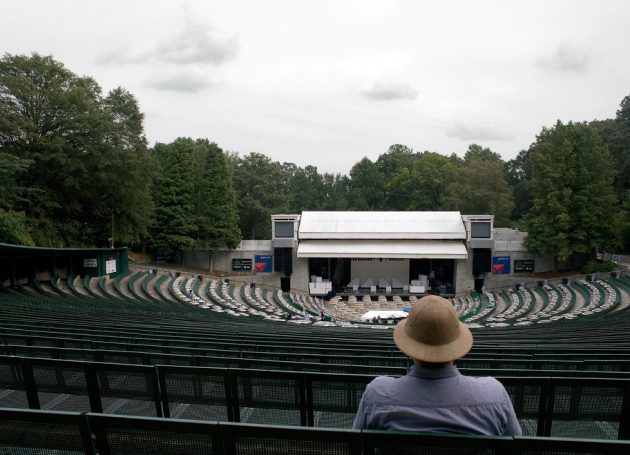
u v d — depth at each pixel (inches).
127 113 1713.8
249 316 1090.7
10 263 1056.8
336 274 2106.3
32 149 1357.0
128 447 128.2
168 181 2017.7
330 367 241.9
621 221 1870.1
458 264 1926.7
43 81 1405.0
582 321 933.8
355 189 3314.5
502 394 105.6
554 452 103.3
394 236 1932.8
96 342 327.9
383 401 106.3
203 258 2113.7
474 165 2491.4
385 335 594.2
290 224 1932.8
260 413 208.4
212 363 254.5
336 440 112.0
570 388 192.4
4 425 132.5
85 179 1467.8
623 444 102.2
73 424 129.3
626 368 296.4
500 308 1524.4
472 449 101.7
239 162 3061.0
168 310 929.5
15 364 220.7
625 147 2288.4
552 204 1811.0
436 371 104.6
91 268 1322.6
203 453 124.4
